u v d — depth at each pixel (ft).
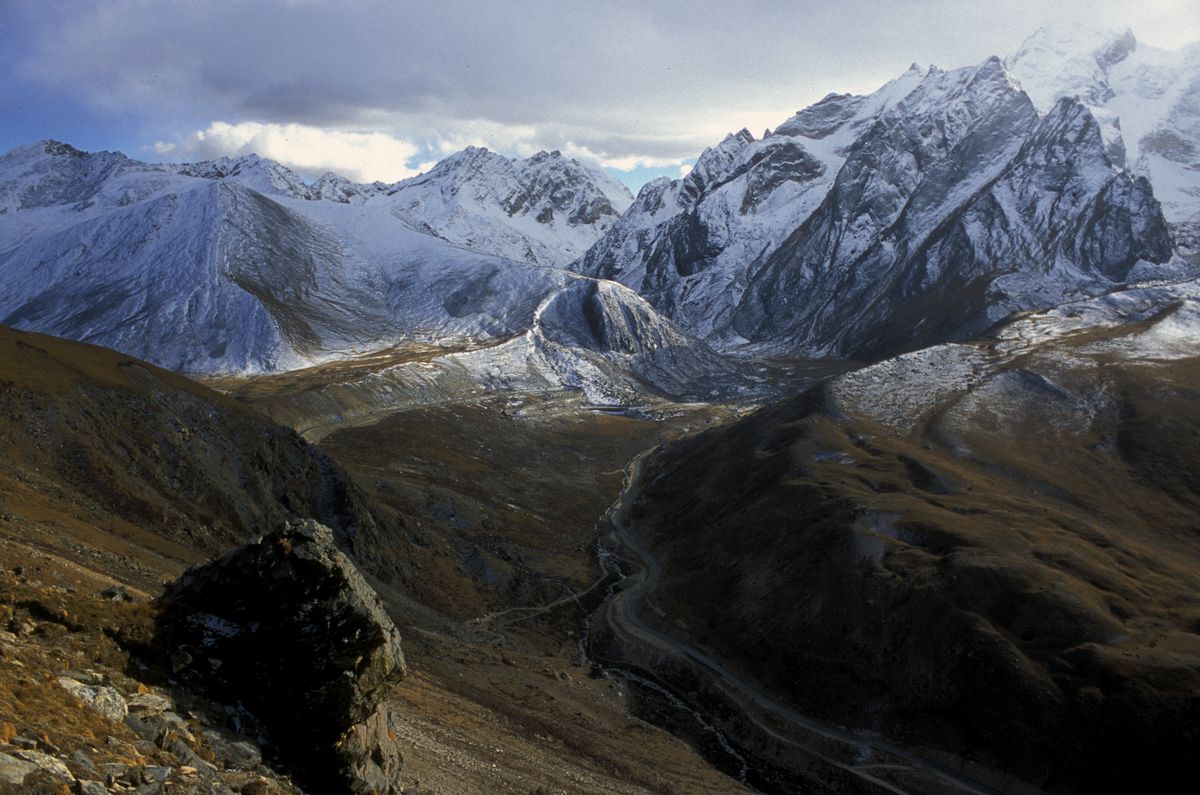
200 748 58.34
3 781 40.11
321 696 68.69
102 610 66.74
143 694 59.98
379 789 73.72
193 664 66.85
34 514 129.29
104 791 44.83
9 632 59.52
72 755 46.60
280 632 68.80
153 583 119.75
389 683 73.92
